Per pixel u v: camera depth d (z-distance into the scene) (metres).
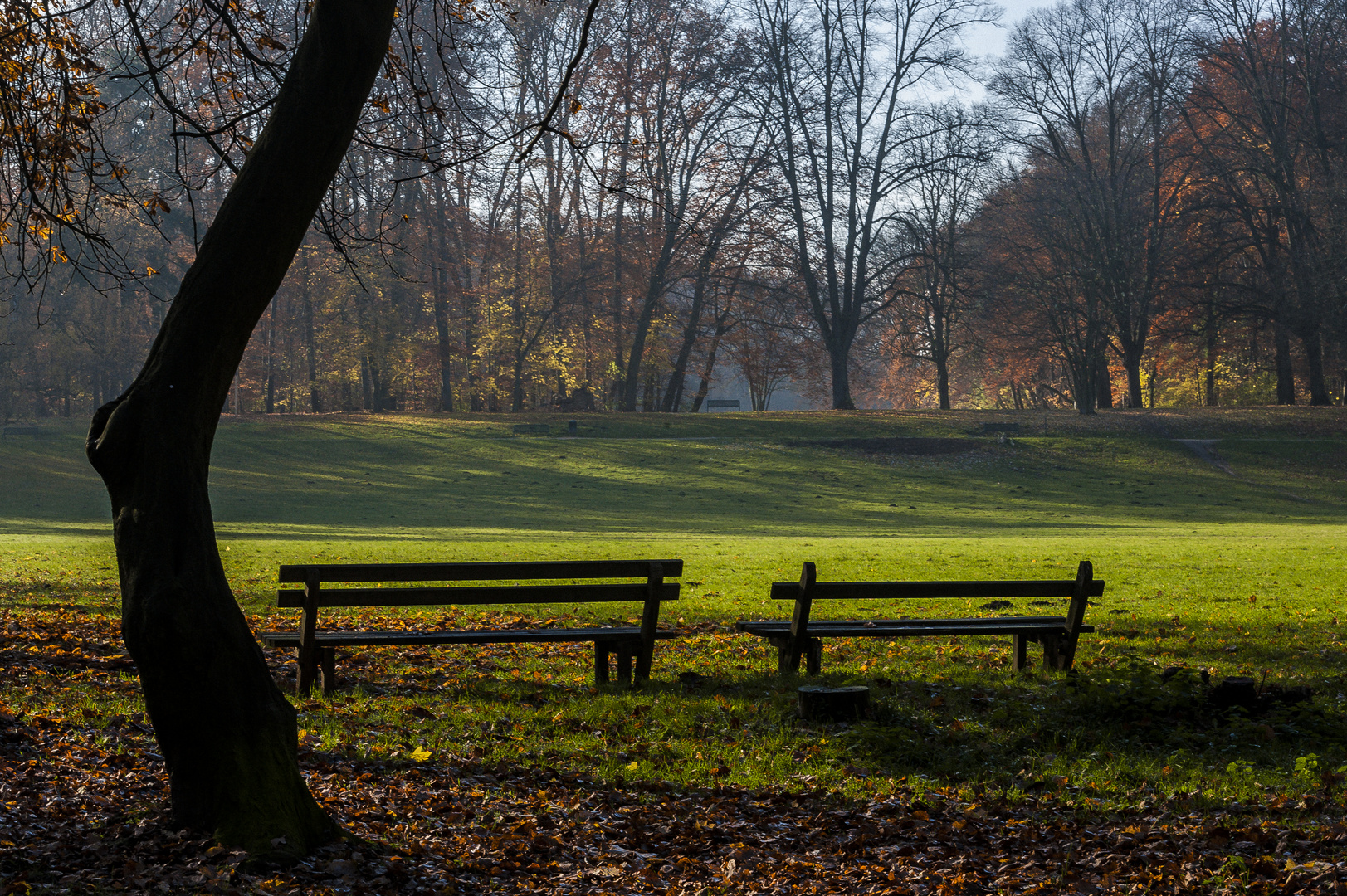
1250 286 53.03
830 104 54.09
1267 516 36.56
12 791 5.43
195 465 4.96
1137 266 55.44
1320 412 52.69
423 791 5.82
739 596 15.18
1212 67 55.19
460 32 24.77
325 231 8.92
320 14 5.12
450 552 22.17
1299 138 52.75
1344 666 9.39
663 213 55.34
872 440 51.34
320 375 63.25
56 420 59.12
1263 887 4.56
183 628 4.73
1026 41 54.84
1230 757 6.47
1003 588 8.71
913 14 53.19
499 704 7.84
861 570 18.81
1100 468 47.16
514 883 4.70
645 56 51.66
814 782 6.07
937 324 64.50
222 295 4.95
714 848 5.23
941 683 8.57
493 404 66.81
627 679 8.52
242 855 4.49
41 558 20.27
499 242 58.06
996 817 5.59
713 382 71.00
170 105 7.83
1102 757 6.47
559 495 41.44
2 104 9.13
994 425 53.16
